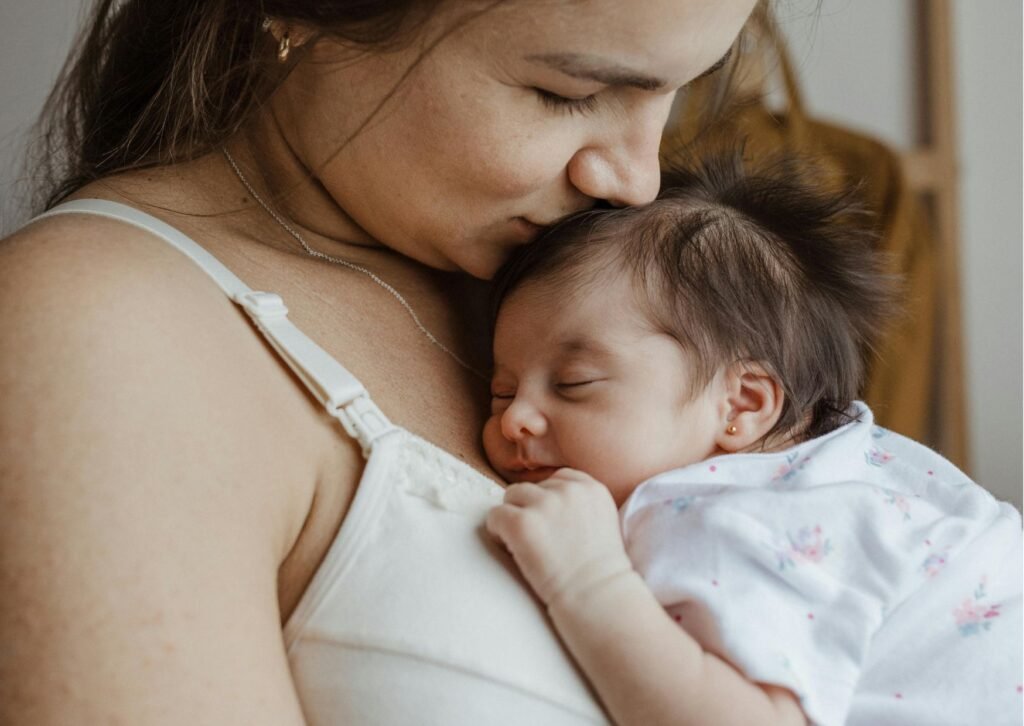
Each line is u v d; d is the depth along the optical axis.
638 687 0.78
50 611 0.65
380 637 0.76
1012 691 0.91
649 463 0.97
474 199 0.89
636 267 1.01
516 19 0.79
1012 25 2.94
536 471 0.99
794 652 0.83
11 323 0.71
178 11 1.02
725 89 1.52
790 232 1.11
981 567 0.94
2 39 1.75
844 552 0.90
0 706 0.64
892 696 0.91
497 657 0.76
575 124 0.87
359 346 0.93
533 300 1.01
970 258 2.97
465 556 0.80
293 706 0.72
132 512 0.67
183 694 0.65
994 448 3.00
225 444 0.72
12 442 0.67
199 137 0.96
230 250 0.90
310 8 0.83
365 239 1.01
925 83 2.79
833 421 1.06
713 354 1.00
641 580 0.82
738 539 0.86
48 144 1.21
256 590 0.71
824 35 2.71
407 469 0.82
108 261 0.75
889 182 2.49
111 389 0.69
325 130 0.90
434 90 0.83
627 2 0.78
